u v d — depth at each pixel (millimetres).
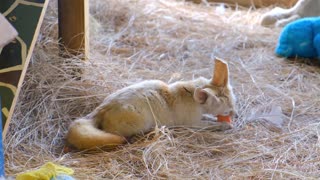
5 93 4918
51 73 6238
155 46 7938
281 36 7699
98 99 6023
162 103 5430
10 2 5609
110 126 5262
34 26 5391
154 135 5305
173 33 8492
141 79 6676
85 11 6512
